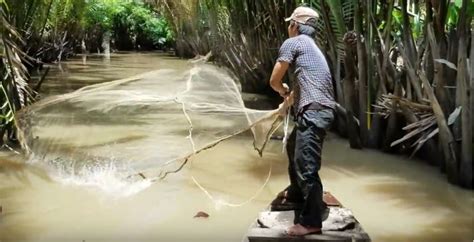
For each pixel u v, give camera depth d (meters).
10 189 5.13
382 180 5.49
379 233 4.10
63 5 17.33
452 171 5.35
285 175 5.68
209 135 7.47
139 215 4.48
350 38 6.55
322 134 3.64
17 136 6.42
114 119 8.48
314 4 7.44
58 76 15.52
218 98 10.34
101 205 4.70
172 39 27.16
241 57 12.11
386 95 6.20
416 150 5.93
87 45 26.48
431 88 5.28
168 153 6.48
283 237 3.61
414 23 7.17
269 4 9.48
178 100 9.20
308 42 3.75
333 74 7.49
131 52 28.38
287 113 4.88
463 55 5.06
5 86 6.50
